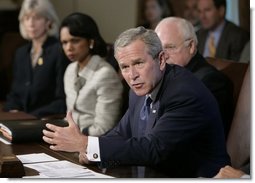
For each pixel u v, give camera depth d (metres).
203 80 4.03
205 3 6.14
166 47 4.08
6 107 5.71
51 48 5.52
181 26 4.07
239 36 6.10
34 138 3.74
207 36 6.27
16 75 5.74
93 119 4.48
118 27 7.60
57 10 7.96
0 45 7.58
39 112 5.36
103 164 3.07
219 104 4.01
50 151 3.49
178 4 7.10
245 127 3.88
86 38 4.47
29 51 5.67
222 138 3.29
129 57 3.05
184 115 3.11
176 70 3.25
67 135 3.08
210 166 3.20
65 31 4.47
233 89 4.20
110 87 4.43
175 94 3.14
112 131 3.63
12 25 8.08
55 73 5.49
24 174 2.90
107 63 4.54
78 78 4.55
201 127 3.15
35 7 5.54
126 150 3.04
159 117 3.21
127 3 7.45
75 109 4.55
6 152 3.46
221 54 6.12
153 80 3.11
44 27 5.58
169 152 3.08
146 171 3.02
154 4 7.18
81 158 3.15
